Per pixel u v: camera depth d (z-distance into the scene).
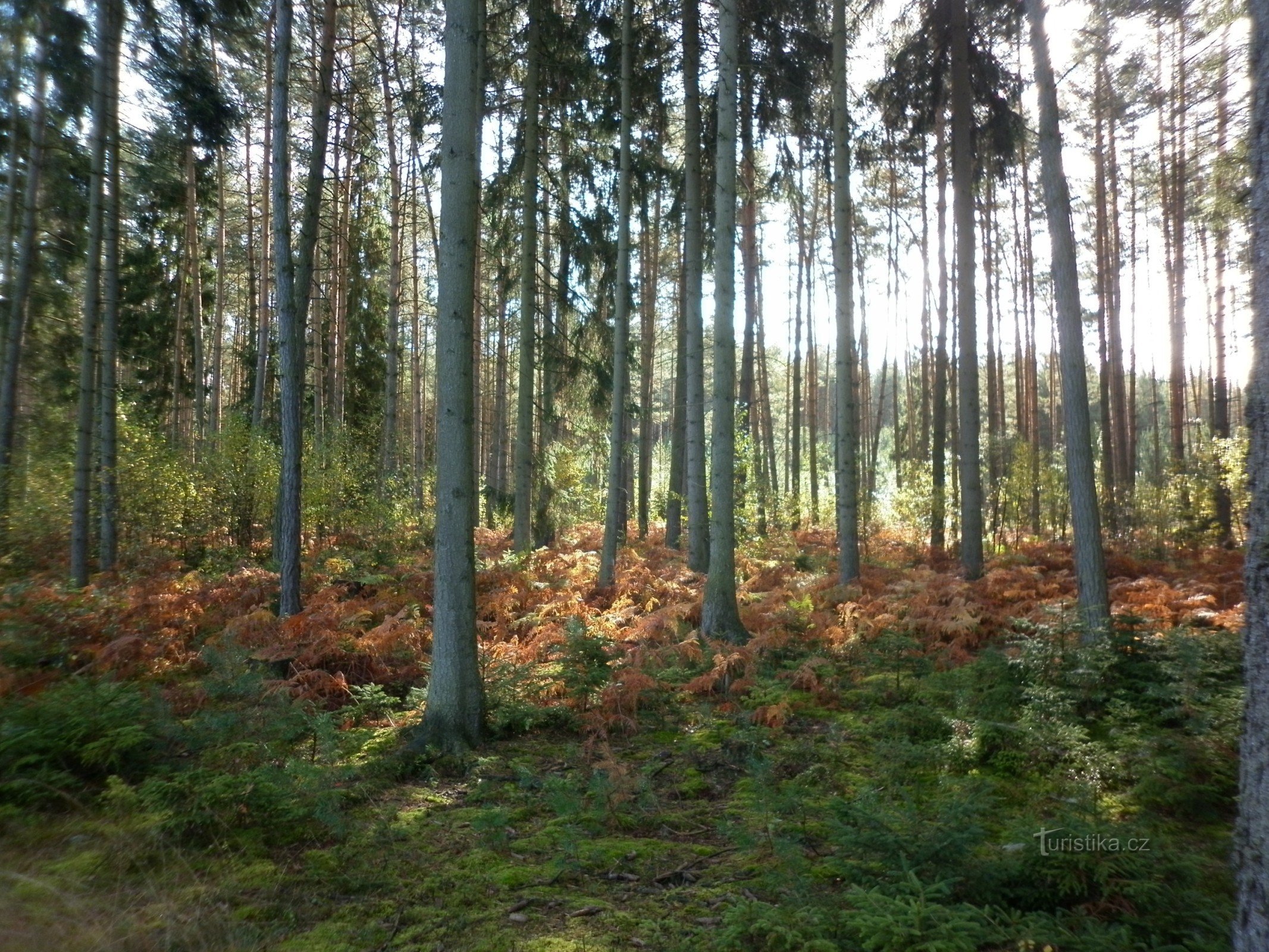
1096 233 20.31
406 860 4.97
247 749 5.67
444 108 7.00
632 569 13.82
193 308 22.14
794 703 8.30
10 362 12.86
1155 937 3.58
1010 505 19.39
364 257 19.50
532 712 7.42
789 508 21.78
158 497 13.60
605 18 14.16
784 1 13.10
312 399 20.70
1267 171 3.28
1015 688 7.35
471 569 7.13
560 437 18.61
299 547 9.62
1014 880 4.18
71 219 14.71
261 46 13.89
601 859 5.00
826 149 15.45
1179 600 11.26
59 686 6.89
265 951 3.92
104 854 4.62
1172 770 5.54
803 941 3.75
